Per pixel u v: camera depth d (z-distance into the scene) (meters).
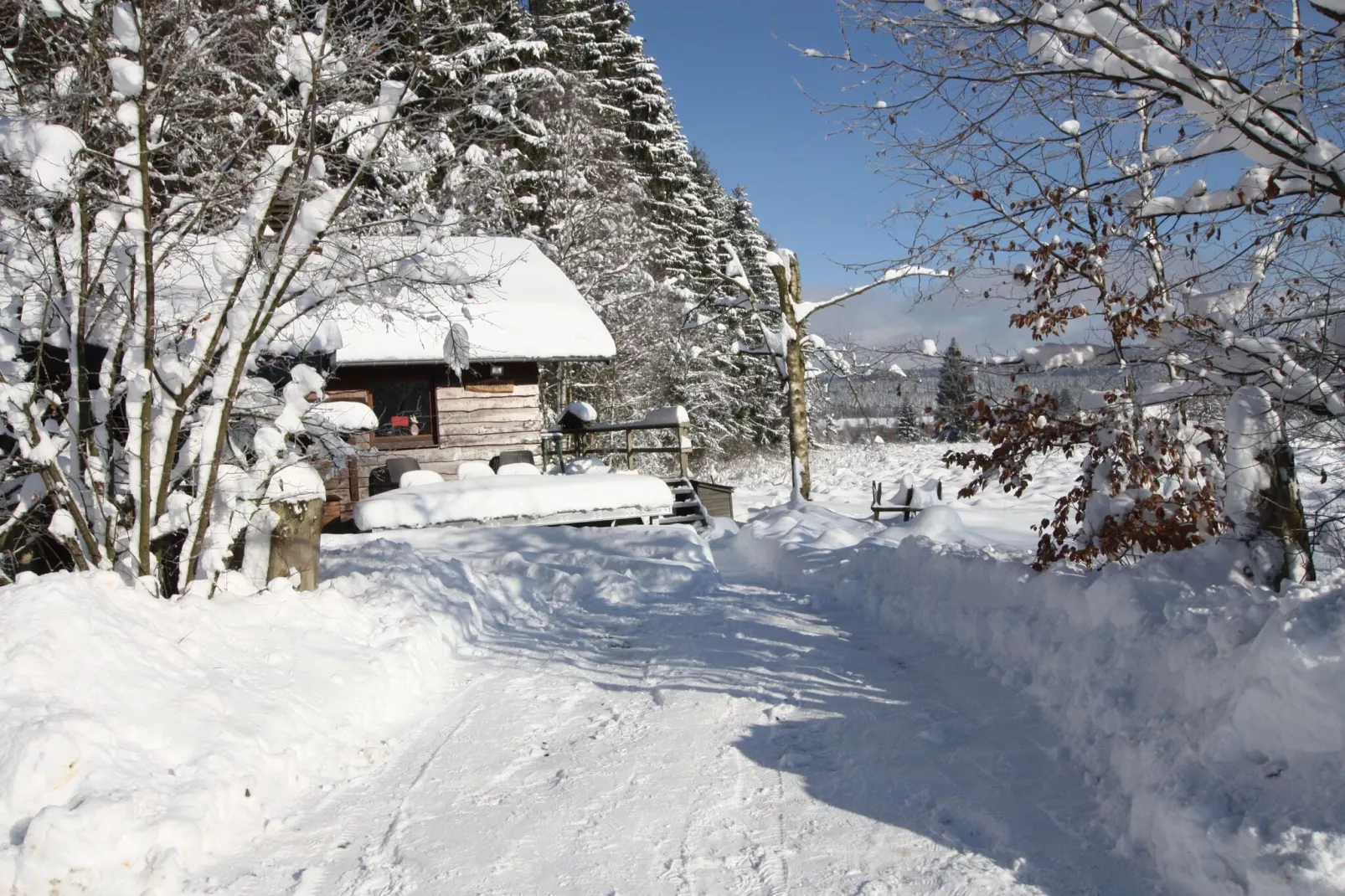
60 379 6.40
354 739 5.36
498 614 8.84
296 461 6.89
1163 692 4.32
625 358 31.52
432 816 4.46
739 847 4.06
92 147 6.34
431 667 6.84
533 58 26.47
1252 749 3.48
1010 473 7.02
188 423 6.64
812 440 40.03
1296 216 4.69
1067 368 6.13
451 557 9.85
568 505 13.96
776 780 4.76
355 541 11.86
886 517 18.39
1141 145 5.85
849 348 7.38
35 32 6.30
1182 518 6.23
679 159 41.06
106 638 4.62
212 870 3.85
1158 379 6.04
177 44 6.01
